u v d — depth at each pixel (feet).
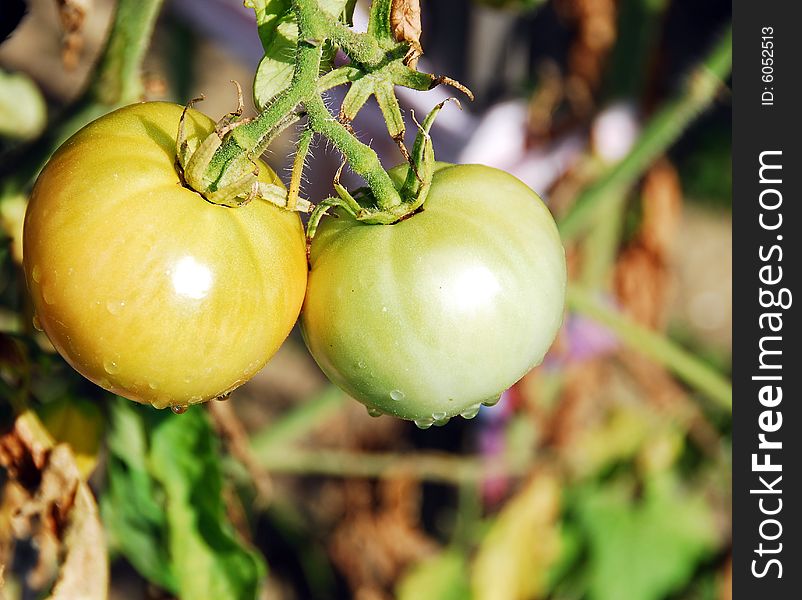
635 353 2.30
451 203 0.98
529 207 1.01
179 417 1.19
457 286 0.95
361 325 0.95
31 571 1.38
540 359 1.03
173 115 0.95
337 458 1.98
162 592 1.36
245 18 1.78
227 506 1.37
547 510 2.18
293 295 0.94
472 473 2.13
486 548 2.12
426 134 0.94
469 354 0.96
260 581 1.23
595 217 2.15
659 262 2.20
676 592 2.24
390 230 0.96
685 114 1.74
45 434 1.12
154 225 0.89
